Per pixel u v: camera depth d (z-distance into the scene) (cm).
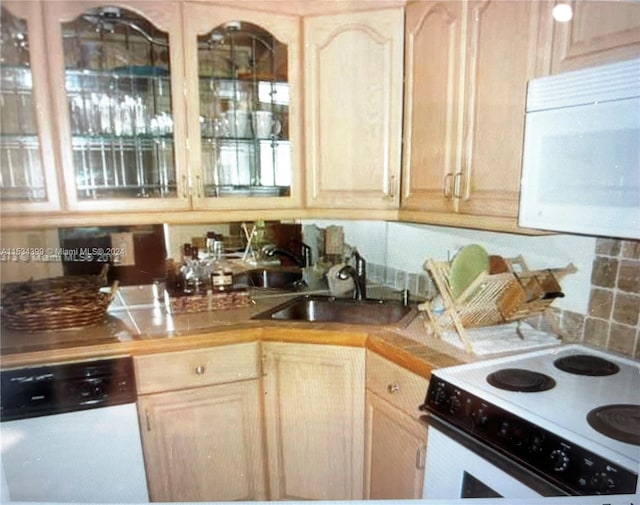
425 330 159
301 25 179
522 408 104
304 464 172
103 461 147
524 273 141
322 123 183
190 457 162
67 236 168
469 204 144
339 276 210
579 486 88
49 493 139
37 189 155
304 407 168
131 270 185
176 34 167
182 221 176
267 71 185
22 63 148
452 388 117
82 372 143
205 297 184
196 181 177
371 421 157
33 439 137
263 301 201
